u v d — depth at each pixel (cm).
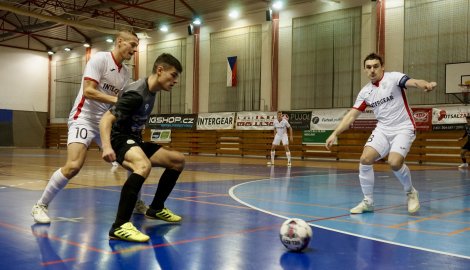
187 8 2364
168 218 455
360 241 378
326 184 884
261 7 2159
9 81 3069
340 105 1927
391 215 520
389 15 1806
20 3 2333
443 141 1688
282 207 567
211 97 2358
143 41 2678
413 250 348
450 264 309
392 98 537
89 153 2372
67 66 3138
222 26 2309
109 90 455
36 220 434
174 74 398
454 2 1666
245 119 2203
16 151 2462
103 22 2655
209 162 1720
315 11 1995
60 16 2417
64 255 318
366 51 1856
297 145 2042
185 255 323
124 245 350
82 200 593
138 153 394
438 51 1703
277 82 2114
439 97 1703
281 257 321
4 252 324
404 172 530
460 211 559
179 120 2462
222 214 505
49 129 3206
